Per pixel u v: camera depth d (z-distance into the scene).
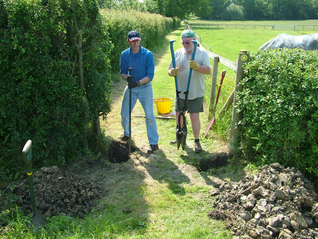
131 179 4.02
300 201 3.00
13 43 3.57
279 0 95.00
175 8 53.81
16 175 3.78
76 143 4.26
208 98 6.84
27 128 4.01
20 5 3.54
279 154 3.71
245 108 4.14
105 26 4.37
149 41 17.56
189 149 4.97
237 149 4.34
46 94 3.93
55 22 3.86
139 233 2.97
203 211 3.33
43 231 2.89
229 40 27.19
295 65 3.66
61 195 3.37
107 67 4.57
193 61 4.09
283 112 3.52
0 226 2.93
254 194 3.20
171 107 7.35
